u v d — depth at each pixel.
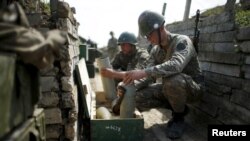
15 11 1.29
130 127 2.69
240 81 2.74
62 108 2.49
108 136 2.68
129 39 4.08
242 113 2.67
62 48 2.41
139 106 3.35
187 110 3.14
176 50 2.88
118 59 4.60
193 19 4.36
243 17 2.98
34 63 1.30
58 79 2.45
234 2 3.24
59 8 2.40
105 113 3.18
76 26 3.84
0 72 1.08
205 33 3.67
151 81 3.39
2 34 1.20
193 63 3.14
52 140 2.49
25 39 1.25
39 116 1.65
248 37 2.61
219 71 3.18
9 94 1.13
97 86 5.52
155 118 3.76
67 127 2.49
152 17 2.93
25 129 1.34
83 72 3.40
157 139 2.99
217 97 3.20
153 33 2.97
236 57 2.81
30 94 1.45
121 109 3.05
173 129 3.03
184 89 2.85
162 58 3.22
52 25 2.41
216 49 3.30
